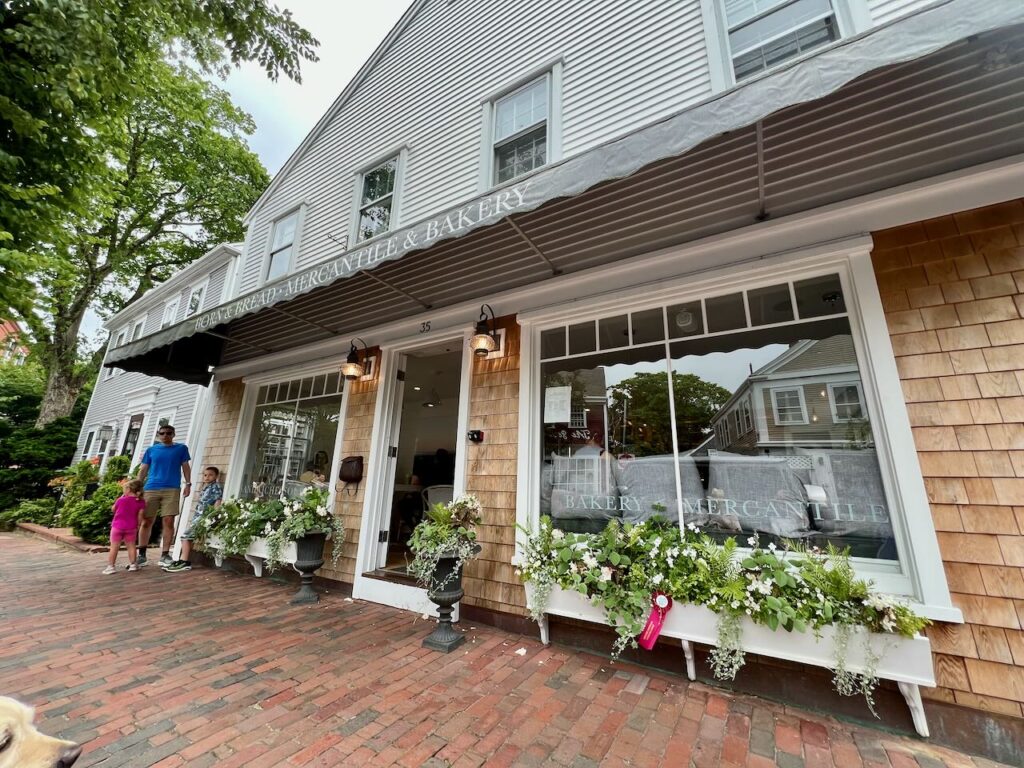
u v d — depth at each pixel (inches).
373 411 183.9
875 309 96.8
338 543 174.1
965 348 87.9
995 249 89.1
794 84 70.6
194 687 92.6
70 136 181.0
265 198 304.2
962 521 81.9
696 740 76.8
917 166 93.3
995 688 75.0
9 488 427.8
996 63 70.3
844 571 83.7
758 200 105.0
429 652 113.7
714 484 110.7
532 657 111.3
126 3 176.7
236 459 229.0
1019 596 75.9
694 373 119.7
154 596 161.6
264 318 185.2
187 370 249.3
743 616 90.7
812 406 102.7
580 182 89.0
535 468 136.6
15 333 191.5
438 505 131.5
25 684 91.7
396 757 70.9
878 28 66.4
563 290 143.4
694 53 154.2
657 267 127.6
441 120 218.2
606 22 175.3
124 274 603.2
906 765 70.8
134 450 392.8
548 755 72.1
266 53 194.5
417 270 141.8
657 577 98.3
